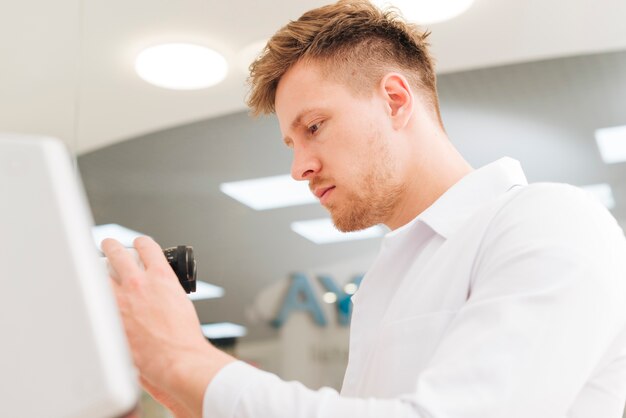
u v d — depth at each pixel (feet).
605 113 12.67
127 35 9.98
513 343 2.26
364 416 2.10
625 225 12.90
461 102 12.76
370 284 3.62
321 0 9.22
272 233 14.79
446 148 3.86
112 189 13.76
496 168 3.49
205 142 13.41
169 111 12.37
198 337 2.34
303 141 3.74
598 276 2.45
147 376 2.29
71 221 1.50
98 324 1.44
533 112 12.80
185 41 10.13
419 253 3.48
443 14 9.85
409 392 2.84
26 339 1.42
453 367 2.23
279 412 2.15
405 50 3.97
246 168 14.01
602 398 2.76
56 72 10.68
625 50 11.32
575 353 2.33
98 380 1.41
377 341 3.10
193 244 14.55
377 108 3.68
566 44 11.03
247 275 14.85
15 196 1.49
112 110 12.03
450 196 3.43
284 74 3.83
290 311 14.85
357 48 3.76
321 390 2.25
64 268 1.46
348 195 3.64
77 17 9.46
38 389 1.41
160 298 2.35
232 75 11.13
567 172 13.09
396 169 3.64
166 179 13.91
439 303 2.95
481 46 11.02
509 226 2.70
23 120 11.79
